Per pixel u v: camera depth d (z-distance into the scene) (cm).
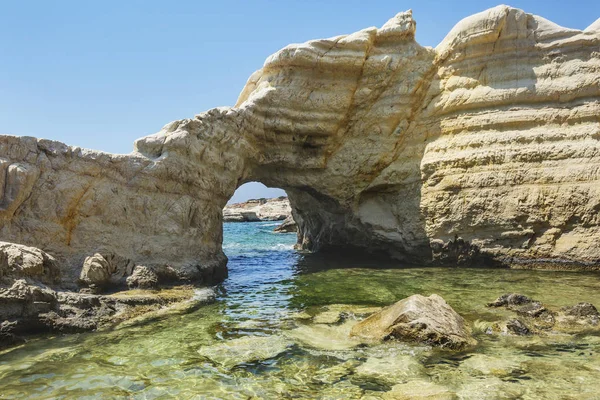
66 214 1047
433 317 781
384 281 1343
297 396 567
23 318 795
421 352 718
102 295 993
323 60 1645
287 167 1731
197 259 1309
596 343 748
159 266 1173
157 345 760
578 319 877
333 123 1702
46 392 578
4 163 973
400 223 1703
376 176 1750
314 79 1681
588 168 1409
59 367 662
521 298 999
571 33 1531
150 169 1220
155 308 1007
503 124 1538
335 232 1948
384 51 1700
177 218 1270
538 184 1457
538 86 1523
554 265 1423
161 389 589
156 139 1285
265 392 580
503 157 1505
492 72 1585
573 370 634
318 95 1684
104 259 1052
